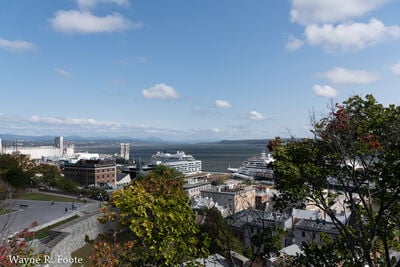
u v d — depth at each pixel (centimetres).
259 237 1778
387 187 1416
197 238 1488
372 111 1485
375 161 1455
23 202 8269
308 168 1527
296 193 1552
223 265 2202
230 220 5172
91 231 6425
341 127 1488
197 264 1391
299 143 1648
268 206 7338
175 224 1284
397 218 1501
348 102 1561
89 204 8394
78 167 15788
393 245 1670
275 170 1588
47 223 6059
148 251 1331
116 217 1324
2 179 7894
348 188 1579
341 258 1590
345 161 1477
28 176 9750
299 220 5803
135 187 1316
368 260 1416
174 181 1456
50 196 9462
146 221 1195
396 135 1409
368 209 1489
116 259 1370
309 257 1630
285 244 5353
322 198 1600
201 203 7800
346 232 1543
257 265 3428
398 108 1459
